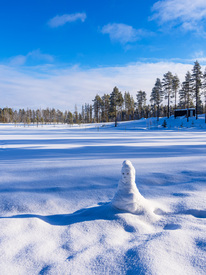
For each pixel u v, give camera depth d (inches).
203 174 174.7
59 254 65.9
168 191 134.2
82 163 235.5
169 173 180.1
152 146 446.3
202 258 60.5
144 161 244.8
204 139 691.4
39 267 59.6
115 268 57.6
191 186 142.9
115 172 186.1
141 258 60.4
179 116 2049.7
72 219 92.4
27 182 155.9
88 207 108.7
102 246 69.3
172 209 105.7
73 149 396.2
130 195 96.3
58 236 77.5
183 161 242.1
